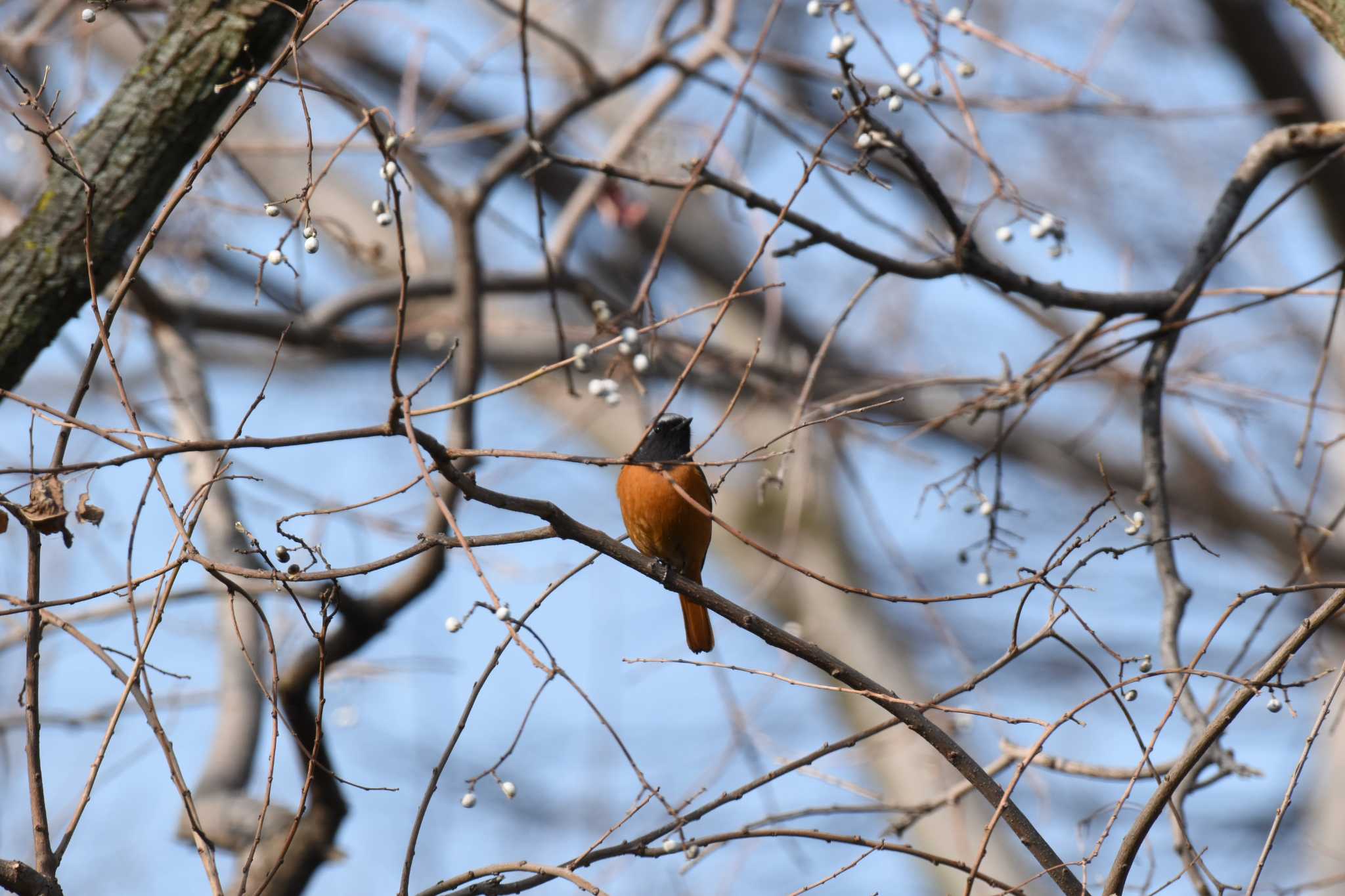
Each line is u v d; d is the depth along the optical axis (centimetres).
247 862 558
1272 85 1619
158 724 581
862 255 834
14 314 752
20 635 1040
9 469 538
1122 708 581
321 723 584
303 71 1098
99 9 739
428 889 617
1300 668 861
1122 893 630
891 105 719
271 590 1010
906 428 1814
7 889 535
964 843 820
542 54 1814
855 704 1847
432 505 1018
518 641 526
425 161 1170
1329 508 1855
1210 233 891
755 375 1283
